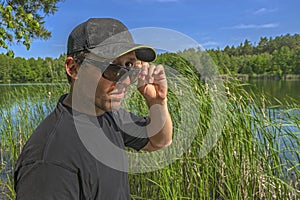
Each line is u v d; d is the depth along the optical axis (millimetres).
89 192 900
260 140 2584
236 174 2555
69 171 841
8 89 5934
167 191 2488
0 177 3939
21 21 3990
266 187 2533
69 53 956
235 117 2533
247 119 2543
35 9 6707
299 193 2555
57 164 828
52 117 929
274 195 2621
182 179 2811
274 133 2529
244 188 2623
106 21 949
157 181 2914
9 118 4566
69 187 836
